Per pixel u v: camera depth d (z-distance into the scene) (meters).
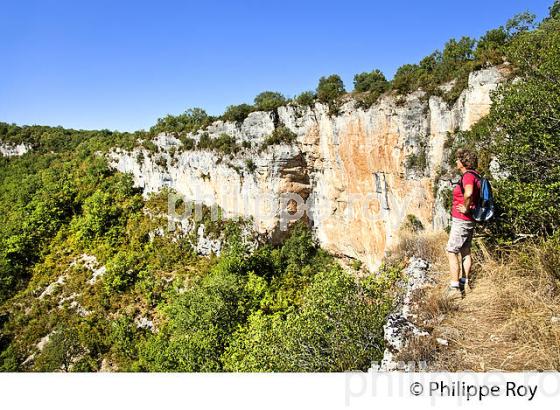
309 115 37.81
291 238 41.28
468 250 6.77
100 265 43.50
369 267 35.91
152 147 52.22
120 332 32.78
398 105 29.52
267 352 11.70
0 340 36.09
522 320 5.67
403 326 6.80
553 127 8.36
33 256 47.75
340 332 9.27
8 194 60.59
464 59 28.69
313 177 40.50
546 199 7.09
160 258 43.53
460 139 20.17
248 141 42.38
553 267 6.35
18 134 77.25
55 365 31.62
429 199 28.36
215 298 25.52
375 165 32.72
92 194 55.28
